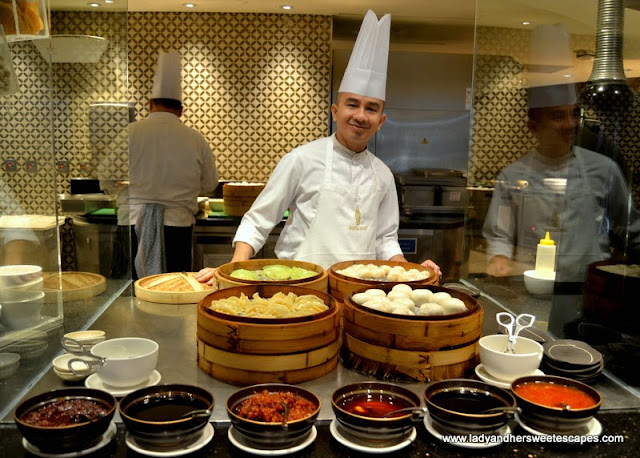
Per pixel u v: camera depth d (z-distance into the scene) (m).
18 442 1.16
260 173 5.85
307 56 5.67
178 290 2.19
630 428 1.28
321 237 2.50
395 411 1.20
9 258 1.50
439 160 5.56
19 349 1.49
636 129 1.60
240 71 5.67
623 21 1.72
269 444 1.14
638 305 1.51
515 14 2.80
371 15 2.40
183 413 1.22
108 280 2.25
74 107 2.29
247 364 1.44
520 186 2.74
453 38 6.13
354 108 2.44
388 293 1.80
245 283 1.83
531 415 1.24
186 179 4.30
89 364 1.34
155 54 5.61
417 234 4.98
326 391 1.43
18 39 1.47
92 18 2.37
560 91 2.50
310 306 1.59
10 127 1.48
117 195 2.42
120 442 1.18
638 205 1.56
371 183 2.57
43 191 1.56
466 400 1.29
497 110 2.88
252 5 5.22
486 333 1.86
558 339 1.76
